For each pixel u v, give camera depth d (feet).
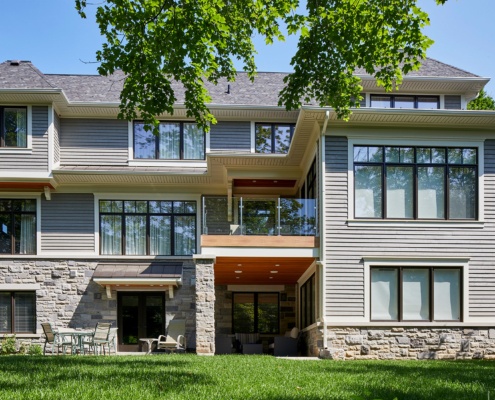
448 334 51.75
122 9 36.22
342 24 36.47
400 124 53.11
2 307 64.80
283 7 37.47
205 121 40.37
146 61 37.06
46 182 63.87
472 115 51.49
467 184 53.52
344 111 40.70
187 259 67.41
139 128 69.26
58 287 65.05
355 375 30.12
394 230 52.60
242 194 71.82
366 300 51.75
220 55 40.37
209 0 34.99
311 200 55.42
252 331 74.79
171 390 22.82
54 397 20.74
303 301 67.62
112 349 63.00
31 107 64.18
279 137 70.38
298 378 27.99
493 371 34.01
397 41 36.94
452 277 52.85
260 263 58.39
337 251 52.21
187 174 64.85
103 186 67.10
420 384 26.55
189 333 65.98
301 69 38.93
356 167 53.01
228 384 24.97
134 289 65.51
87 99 69.72
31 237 65.92
